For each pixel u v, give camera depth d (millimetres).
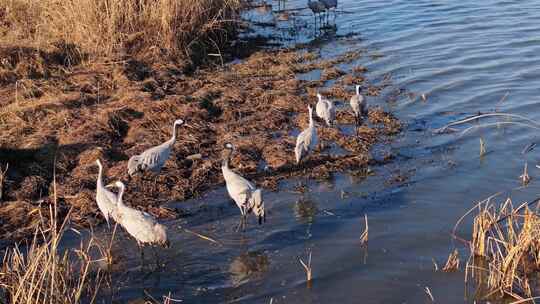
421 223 11305
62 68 17203
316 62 19875
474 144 14312
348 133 14977
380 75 18547
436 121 15531
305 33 23391
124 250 10844
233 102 16328
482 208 11680
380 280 9781
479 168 13211
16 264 9109
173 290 9719
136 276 10094
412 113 16016
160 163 12523
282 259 10422
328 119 14562
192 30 20062
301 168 13375
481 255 10164
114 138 14375
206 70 18922
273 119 15438
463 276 9773
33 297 8469
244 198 11133
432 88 17453
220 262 10414
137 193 12391
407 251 10484
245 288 9727
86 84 16547
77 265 10336
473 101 16531
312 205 12047
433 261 10172
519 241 9375
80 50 18078
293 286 9719
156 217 11672
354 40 22203
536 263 9906
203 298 9516
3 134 13859
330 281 9805
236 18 23484
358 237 10961
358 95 14719
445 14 24875
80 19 18391
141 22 19062
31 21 19469
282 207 12016
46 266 8359
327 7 24422
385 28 23531
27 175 12664
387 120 15547
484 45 20703
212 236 11125
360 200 12172
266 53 20672
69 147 13570
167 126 14688
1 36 18844
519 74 18109
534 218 9891
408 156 13852
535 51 19859
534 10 24500
